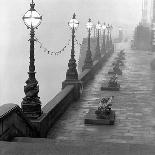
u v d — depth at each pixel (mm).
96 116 11742
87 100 15742
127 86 20547
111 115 11898
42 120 9320
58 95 13352
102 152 5297
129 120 12055
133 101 15680
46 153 5184
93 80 22938
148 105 14766
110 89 18797
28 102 9188
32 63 9086
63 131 10516
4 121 6598
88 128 10953
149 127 11109
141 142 9461
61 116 12508
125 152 5332
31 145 5520
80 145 5707
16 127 7402
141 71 29203
